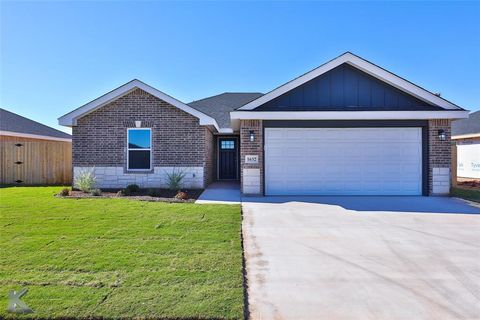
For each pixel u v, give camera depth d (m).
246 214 8.08
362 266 4.63
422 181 11.24
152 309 3.26
